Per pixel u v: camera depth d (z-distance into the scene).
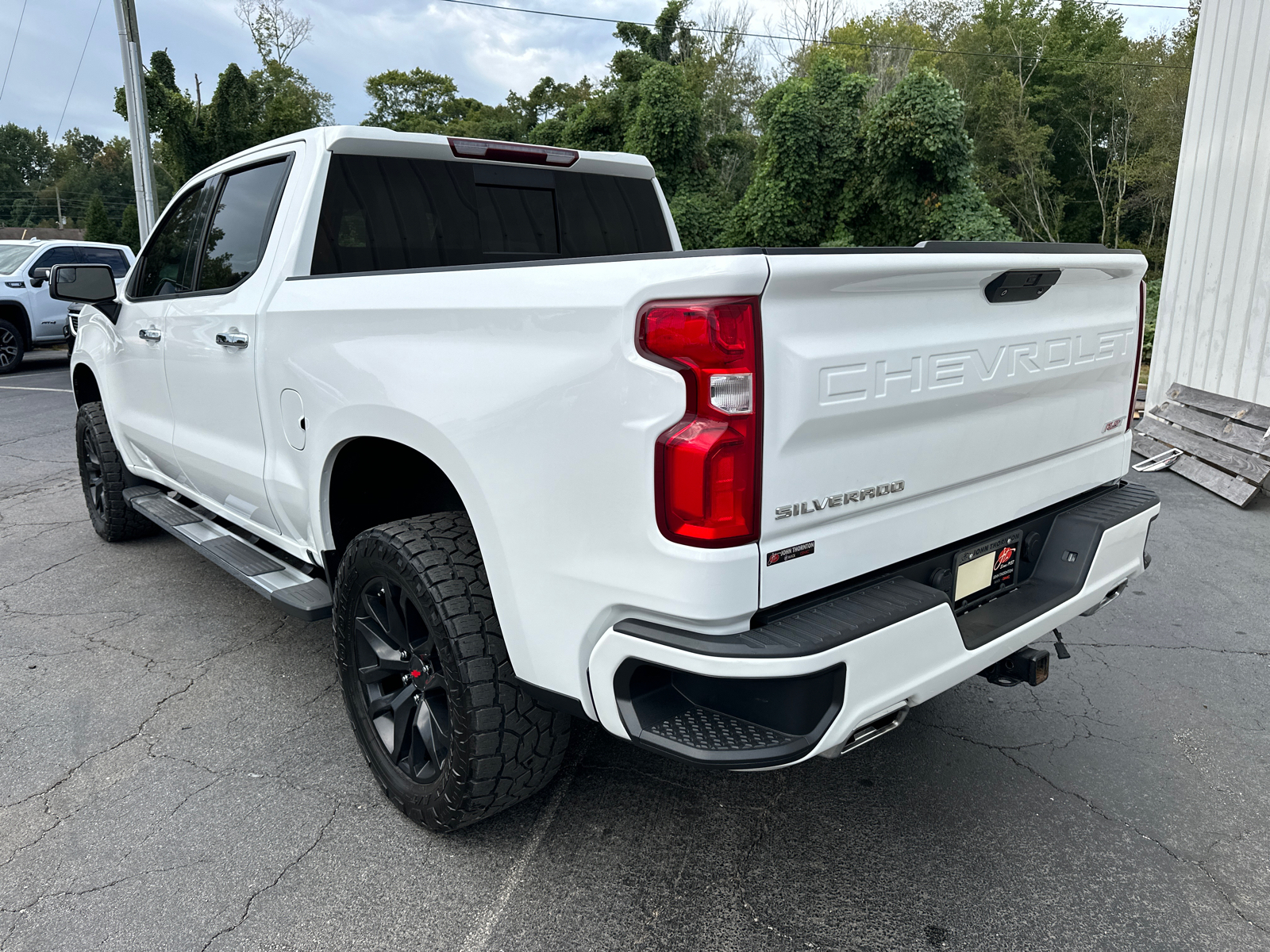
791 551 1.67
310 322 2.50
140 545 4.97
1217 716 3.01
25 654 3.53
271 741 2.85
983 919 2.03
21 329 13.58
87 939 1.97
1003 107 34.06
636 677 1.79
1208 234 7.35
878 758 2.74
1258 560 4.68
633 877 2.18
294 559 3.22
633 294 1.60
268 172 3.07
